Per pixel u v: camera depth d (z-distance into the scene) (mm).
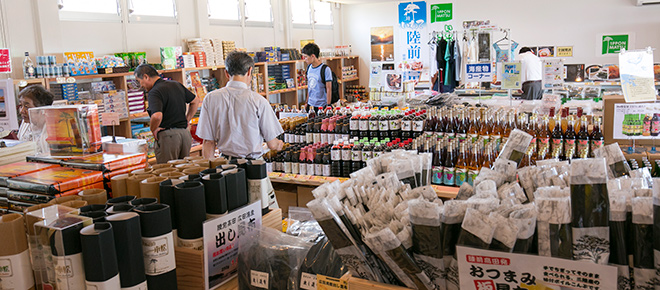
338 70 12070
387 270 1374
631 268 1232
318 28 12062
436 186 3664
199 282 1704
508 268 1200
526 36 11344
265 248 1654
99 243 1362
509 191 1491
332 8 12648
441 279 1301
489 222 1198
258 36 9812
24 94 3492
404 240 1288
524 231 1192
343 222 1342
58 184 1772
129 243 1448
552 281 1169
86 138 2049
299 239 1687
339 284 1438
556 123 3566
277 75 9812
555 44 11125
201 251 1693
